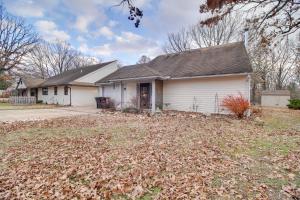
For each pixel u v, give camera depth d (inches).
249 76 501.0
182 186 153.5
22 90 1489.9
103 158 215.5
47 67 1863.9
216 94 554.6
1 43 1149.1
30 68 1593.3
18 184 164.7
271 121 455.2
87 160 211.5
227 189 147.9
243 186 152.2
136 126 391.9
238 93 516.7
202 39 1221.7
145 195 143.7
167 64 729.0
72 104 987.3
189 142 272.1
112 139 294.0
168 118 500.4
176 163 198.5
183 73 605.6
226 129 356.2
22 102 1115.9
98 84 834.2
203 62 621.9
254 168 184.7
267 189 146.9
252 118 481.7
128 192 147.9
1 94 1621.6
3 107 884.6
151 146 255.0
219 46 676.1
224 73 507.2
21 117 547.8
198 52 713.0
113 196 143.4
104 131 349.4
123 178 168.2
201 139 287.1
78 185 160.4
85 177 173.0
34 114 621.3
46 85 1151.6
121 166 193.8
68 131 356.2
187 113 569.9
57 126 404.8
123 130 354.6
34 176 178.4
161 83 673.0
